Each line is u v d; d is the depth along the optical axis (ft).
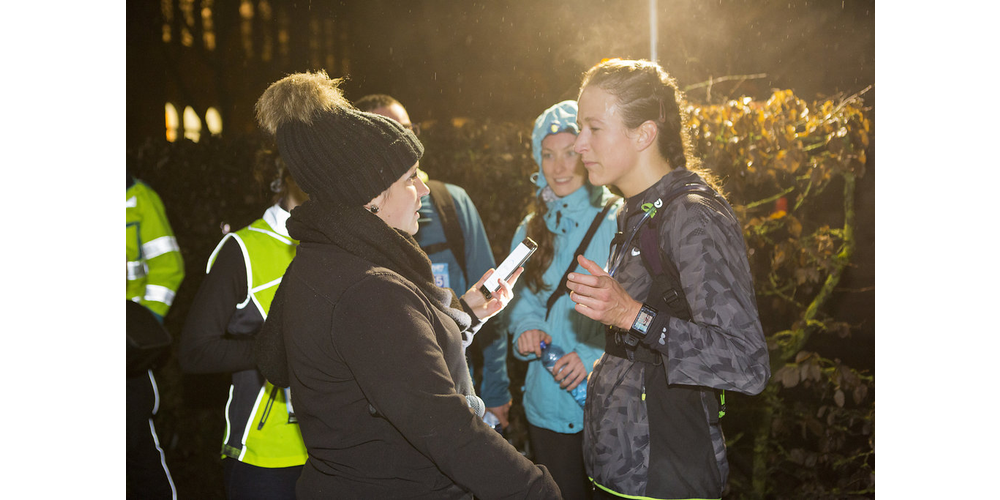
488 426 4.47
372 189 4.74
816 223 12.51
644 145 5.87
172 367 14.42
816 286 13.51
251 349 7.28
